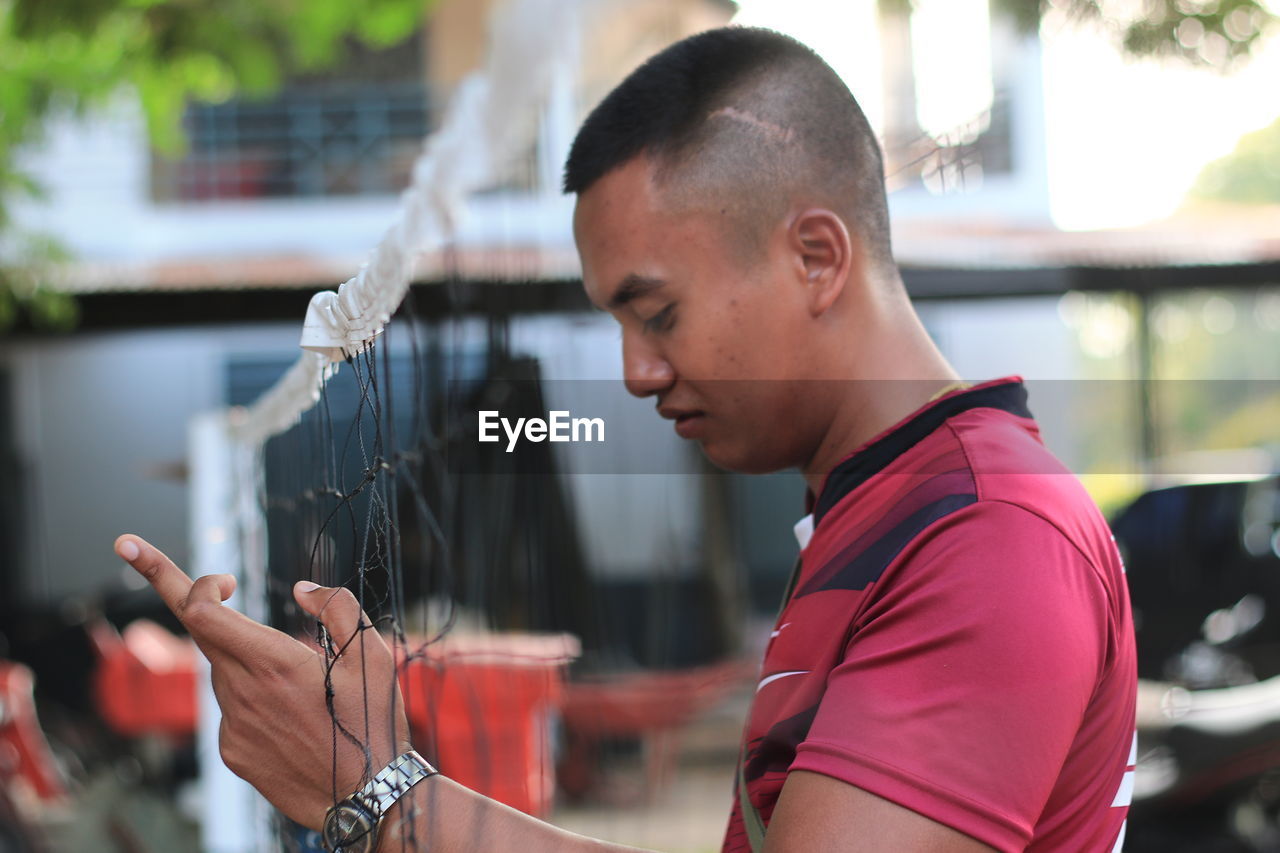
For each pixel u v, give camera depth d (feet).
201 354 32.60
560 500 12.62
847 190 3.77
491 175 9.34
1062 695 2.96
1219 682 15.98
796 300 3.69
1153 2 10.25
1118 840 3.36
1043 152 26.17
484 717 9.43
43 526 31.96
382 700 3.15
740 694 21.95
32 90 20.29
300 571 5.50
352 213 35.35
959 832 2.83
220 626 3.09
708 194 3.62
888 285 3.88
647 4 8.81
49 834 17.25
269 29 21.13
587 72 8.99
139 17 20.16
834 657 3.34
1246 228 27.53
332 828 3.05
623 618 18.90
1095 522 3.36
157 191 34.30
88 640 23.77
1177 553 17.44
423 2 21.58
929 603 3.05
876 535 3.38
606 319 9.89
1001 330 31.07
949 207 24.81
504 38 7.59
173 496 32.48
